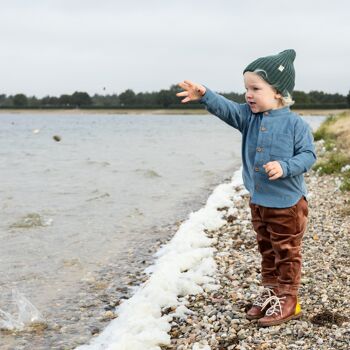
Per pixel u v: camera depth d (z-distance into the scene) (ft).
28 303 18.92
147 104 622.13
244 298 17.01
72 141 138.21
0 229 31.17
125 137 159.74
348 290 16.75
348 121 82.94
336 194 34.01
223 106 14.15
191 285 18.25
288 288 14.52
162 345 14.38
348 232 24.06
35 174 61.67
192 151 98.58
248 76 13.97
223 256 22.27
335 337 13.56
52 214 35.96
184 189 48.21
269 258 14.94
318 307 15.49
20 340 15.88
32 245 27.37
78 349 14.90
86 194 45.29
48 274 22.41
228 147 109.81
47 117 508.53
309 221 26.55
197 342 14.14
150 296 17.70
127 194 45.19
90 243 27.76
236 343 13.87
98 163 74.69
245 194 38.88
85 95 639.76
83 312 18.03
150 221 33.55
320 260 20.03
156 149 104.88
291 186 13.88
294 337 13.78
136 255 25.14
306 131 13.88
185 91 14.11
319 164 46.78
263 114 14.07
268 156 13.92
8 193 46.01
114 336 15.39
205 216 30.17
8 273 22.56
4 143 130.82
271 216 14.11
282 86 13.76
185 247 23.88
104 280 21.47
